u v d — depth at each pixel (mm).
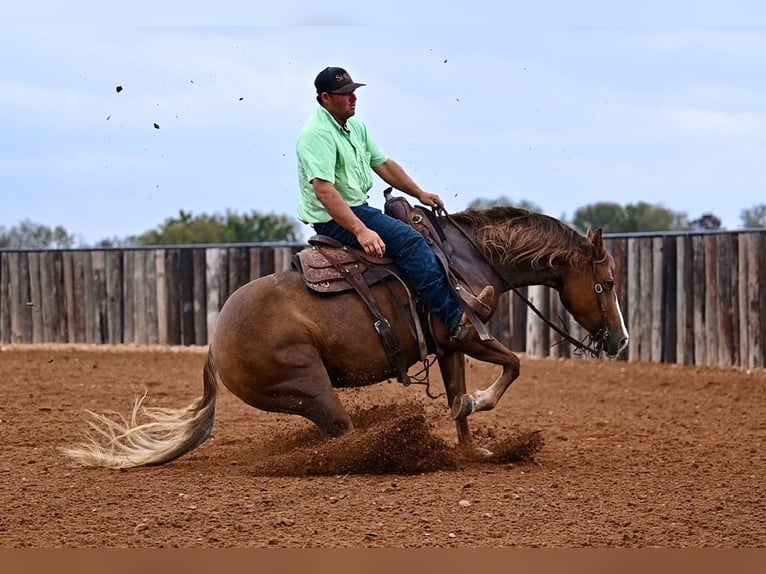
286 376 10656
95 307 27266
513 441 11469
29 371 21422
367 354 10812
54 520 8867
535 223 11570
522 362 24203
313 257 10906
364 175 11062
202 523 8734
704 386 19469
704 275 22000
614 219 42469
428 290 10742
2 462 11555
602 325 11648
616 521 8828
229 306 10906
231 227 39719
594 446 12828
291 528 8562
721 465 11367
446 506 9242
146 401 17391
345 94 10773
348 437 10664
